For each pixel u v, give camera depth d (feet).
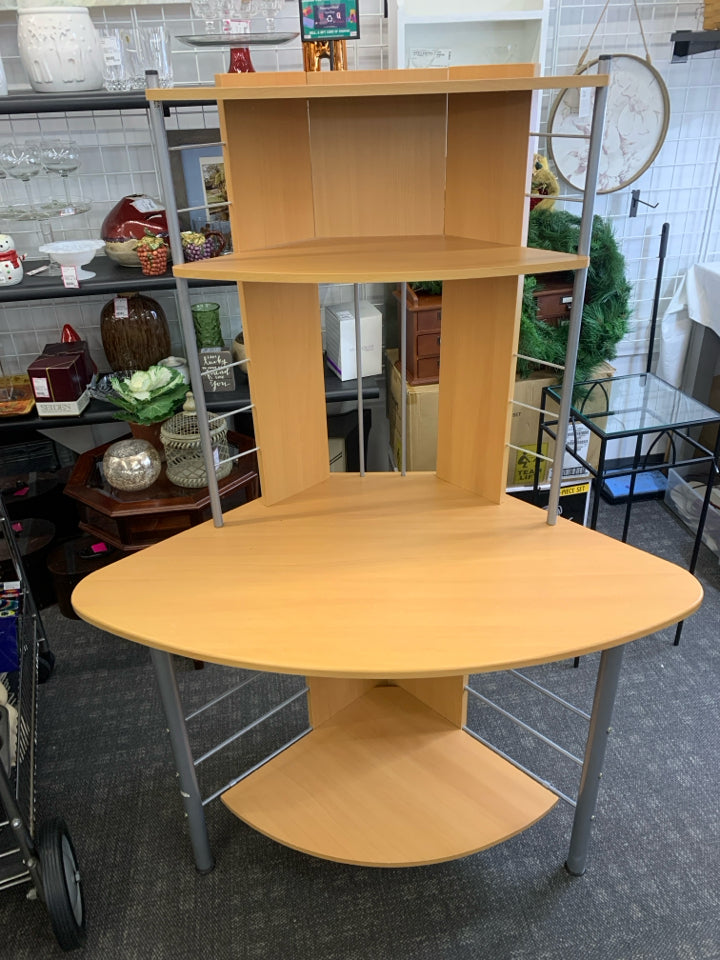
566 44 8.10
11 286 7.01
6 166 6.99
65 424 7.56
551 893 5.18
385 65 8.03
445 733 5.90
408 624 4.04
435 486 5.68
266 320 4.88
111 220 7.43
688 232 9.31
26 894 5.31
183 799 5.45
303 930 5.02
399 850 4.93
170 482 7.31
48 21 6.35
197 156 7.74
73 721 6.78
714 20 7.88
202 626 4.09
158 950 4.93
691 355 9.77
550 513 5.01
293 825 5.13
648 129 8.13
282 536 5.01
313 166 4.87
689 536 9.13
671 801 5.81
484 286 4.78
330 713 6.06
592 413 7.41
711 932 4.89
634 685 6.97
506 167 4.48
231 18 6.66
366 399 8.12
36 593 8.27
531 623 4.01
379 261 4.19
